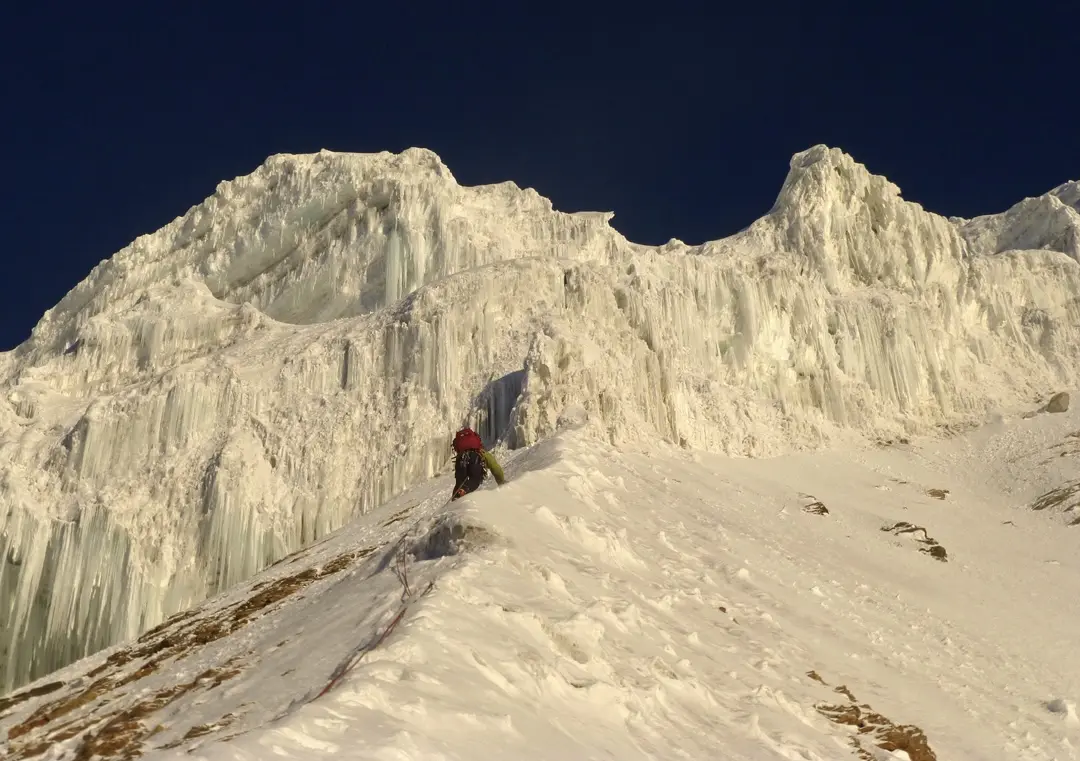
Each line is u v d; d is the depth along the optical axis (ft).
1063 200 211.61
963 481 125.39
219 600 78.95
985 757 44.86
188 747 27.76
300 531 99.71
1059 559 96.43
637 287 124.67
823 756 36.83
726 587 57.57
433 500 81.51
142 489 101.81
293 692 31.94
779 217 162.40
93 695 51.88
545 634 36.01
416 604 34.76
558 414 96.48
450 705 26.84
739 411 123.75
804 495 99.40
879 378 142.82
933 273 160.97
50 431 112.98
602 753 28.76
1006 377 153.89
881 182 167.43
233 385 110.11
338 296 144.05
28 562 97.81
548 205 156.66
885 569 80.64
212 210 159.22
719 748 33.71
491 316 113.19
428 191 148.25
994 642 66.64
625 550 53.83
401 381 109.40
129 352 132.98
